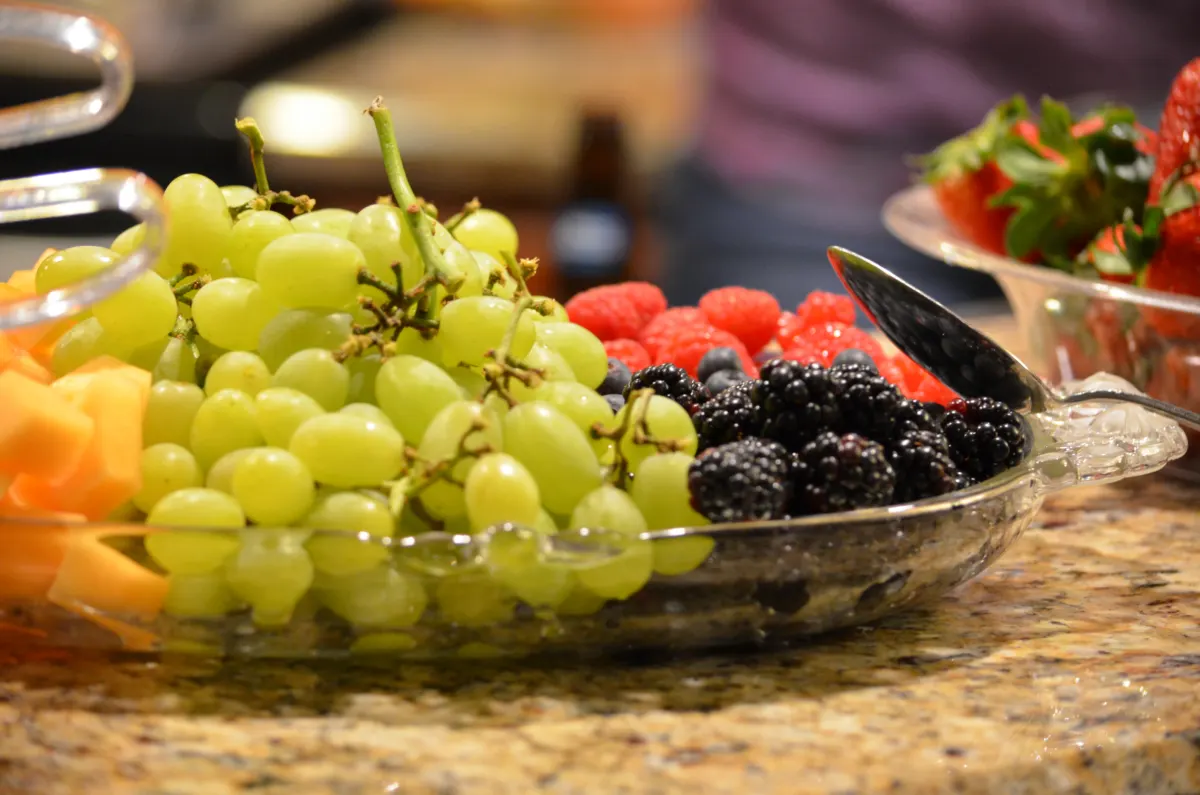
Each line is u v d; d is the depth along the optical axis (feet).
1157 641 1.86
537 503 1.69
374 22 7.15
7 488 1.69
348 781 1.62
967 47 5.19
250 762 1.64
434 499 1.73
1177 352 2.30
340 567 1.66
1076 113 3.41
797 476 1.76
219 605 1.69
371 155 5.34
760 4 5.39
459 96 6.23
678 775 1.63
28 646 1.79
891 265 5.30
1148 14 5.08
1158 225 2.44
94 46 1.65
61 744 1.65
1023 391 2.05
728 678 1.77
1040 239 2.65
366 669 1.77
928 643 1.85
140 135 5.20
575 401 1.80
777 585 1.72
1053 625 1.89
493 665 1.77
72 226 4.68
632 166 5.57
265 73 6.25
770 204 5.53
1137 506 2.25
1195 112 2.43
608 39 7.42
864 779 1.63
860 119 5.34
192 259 1.86
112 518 1.76
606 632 1.73
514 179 5.48
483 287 1.90
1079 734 1.69
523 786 1.62
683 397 1.90
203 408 1.75
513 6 7.43
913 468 1.79
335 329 1.80
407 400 1.75
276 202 1.92
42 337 1.84
